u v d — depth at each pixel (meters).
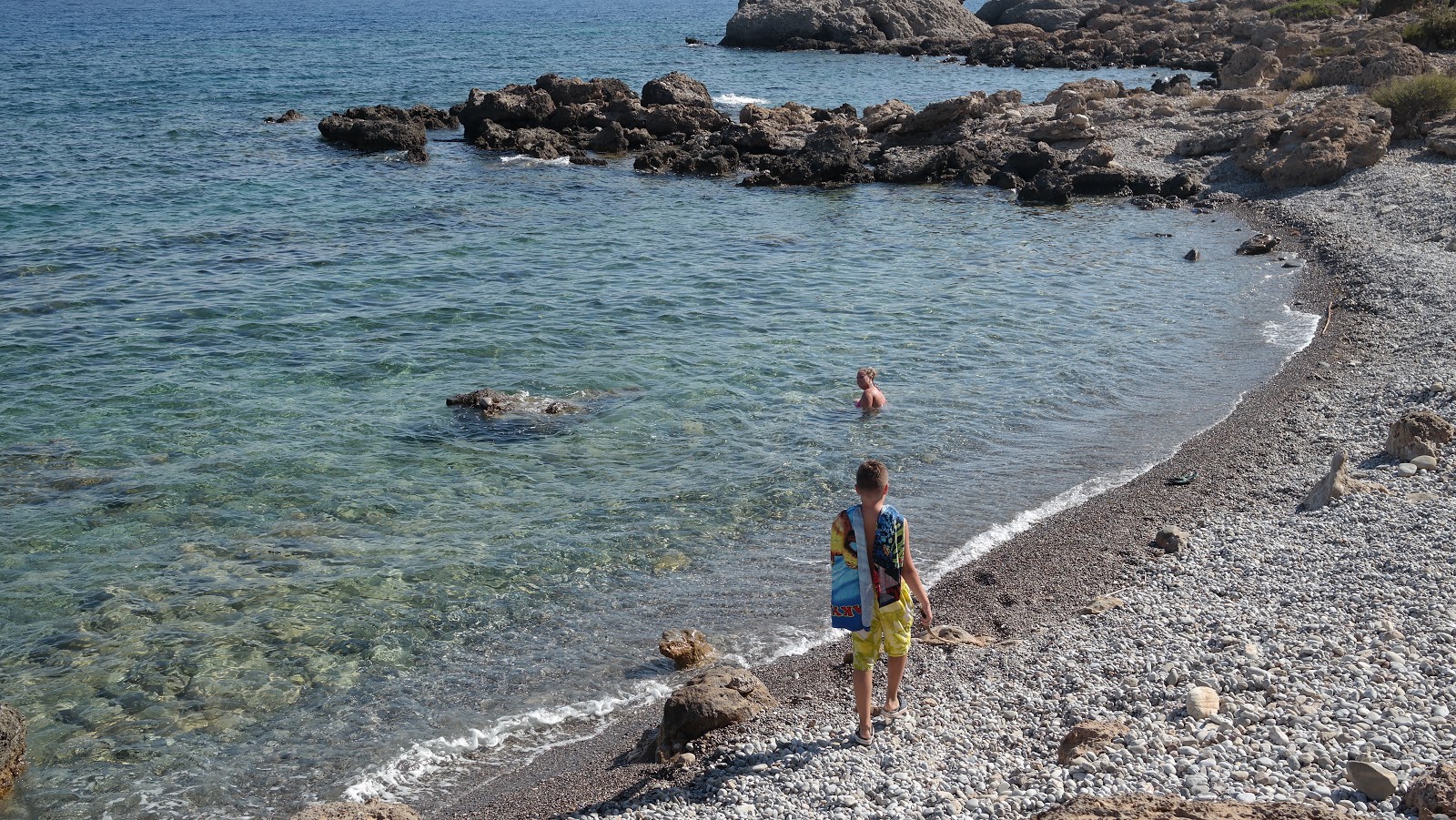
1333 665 8.84
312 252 30.66
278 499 15.28
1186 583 11.88
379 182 42.50
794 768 8.62
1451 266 25.42
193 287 26.64
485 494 15.56
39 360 20.91
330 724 10.64
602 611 12.68
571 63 90.81
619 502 15.37
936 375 20.84
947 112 50.00
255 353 21.75
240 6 188.75
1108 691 9.20
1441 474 13.82
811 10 103.81
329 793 9.67
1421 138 40.03
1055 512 14.95
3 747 9.68
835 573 8.65
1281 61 63.59
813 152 45.50
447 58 93.56
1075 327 23.97
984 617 12.03
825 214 38.06
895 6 104.69
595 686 11.23
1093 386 20.23
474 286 27.38
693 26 146.75
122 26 129.88
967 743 8.67
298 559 13.63
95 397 19.09
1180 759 7.54
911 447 17.39
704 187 43.41
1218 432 17.48
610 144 52.22
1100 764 7.65
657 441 17.56
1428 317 22.00
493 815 9.05
